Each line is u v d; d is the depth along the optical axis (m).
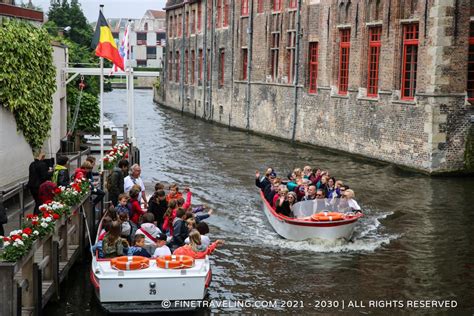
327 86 29.03
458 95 21.95
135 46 120.44
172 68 57.47
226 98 42.31
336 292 12.07
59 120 23.64
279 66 34.19
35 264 9.88
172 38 57.72
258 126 37.03
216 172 24.20
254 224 16.78
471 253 14.24
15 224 13.80
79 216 13.37
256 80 37.31
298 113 32.00
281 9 33.84
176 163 26.34
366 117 25.94
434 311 11.18
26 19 18.45
